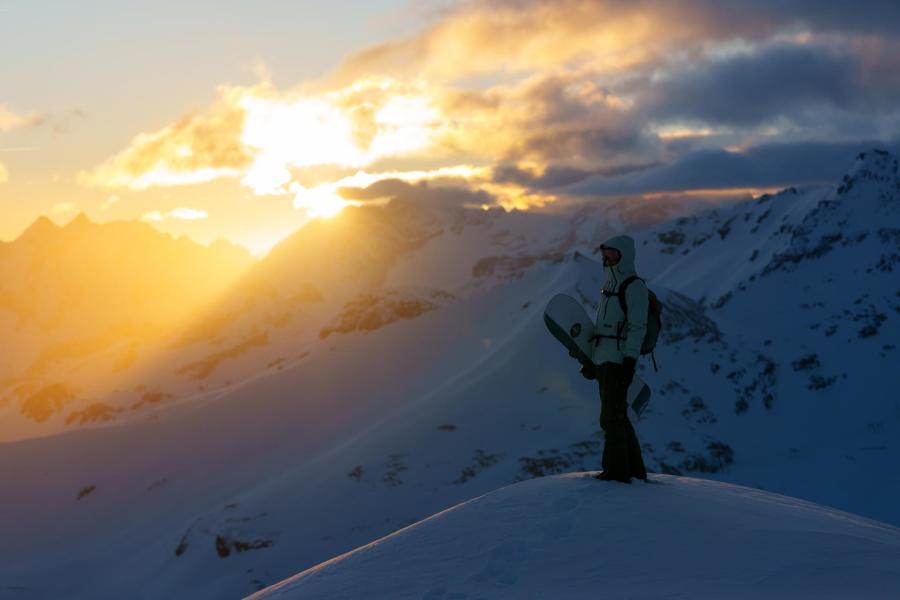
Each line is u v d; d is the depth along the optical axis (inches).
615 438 364.2
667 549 273.6
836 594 226.7
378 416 7544.3
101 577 5610.2
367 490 5004.9
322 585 295.6
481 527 319.3
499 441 5506.9
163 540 5836.6
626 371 365.1
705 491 353.4
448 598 261.6
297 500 5044.3
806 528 290.0
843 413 7593.5
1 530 6948.8
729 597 230.2
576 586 254.8
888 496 5876.0
